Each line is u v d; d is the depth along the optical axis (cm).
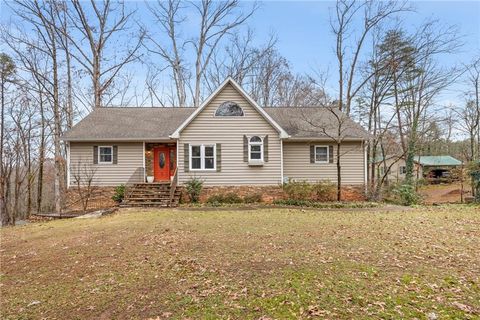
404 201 1689
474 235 848
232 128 1692
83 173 1747
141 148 1784
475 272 562
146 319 424
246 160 1686
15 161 2394
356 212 1333
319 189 1686
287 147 1811
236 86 1680
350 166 1814
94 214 1392
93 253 752
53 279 596
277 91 3322
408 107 2284
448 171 3419
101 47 2558
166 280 561
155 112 2056
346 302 447
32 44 2233
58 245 848
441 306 432
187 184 1641
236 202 1611
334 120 1927
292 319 404
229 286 519
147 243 816
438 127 2638
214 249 740
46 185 2959
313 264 615
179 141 1678
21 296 522
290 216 1210
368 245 755
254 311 430
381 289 491
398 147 2434
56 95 2294
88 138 1711
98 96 2509
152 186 1661
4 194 2241
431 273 560
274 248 737
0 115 2247
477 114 2539
